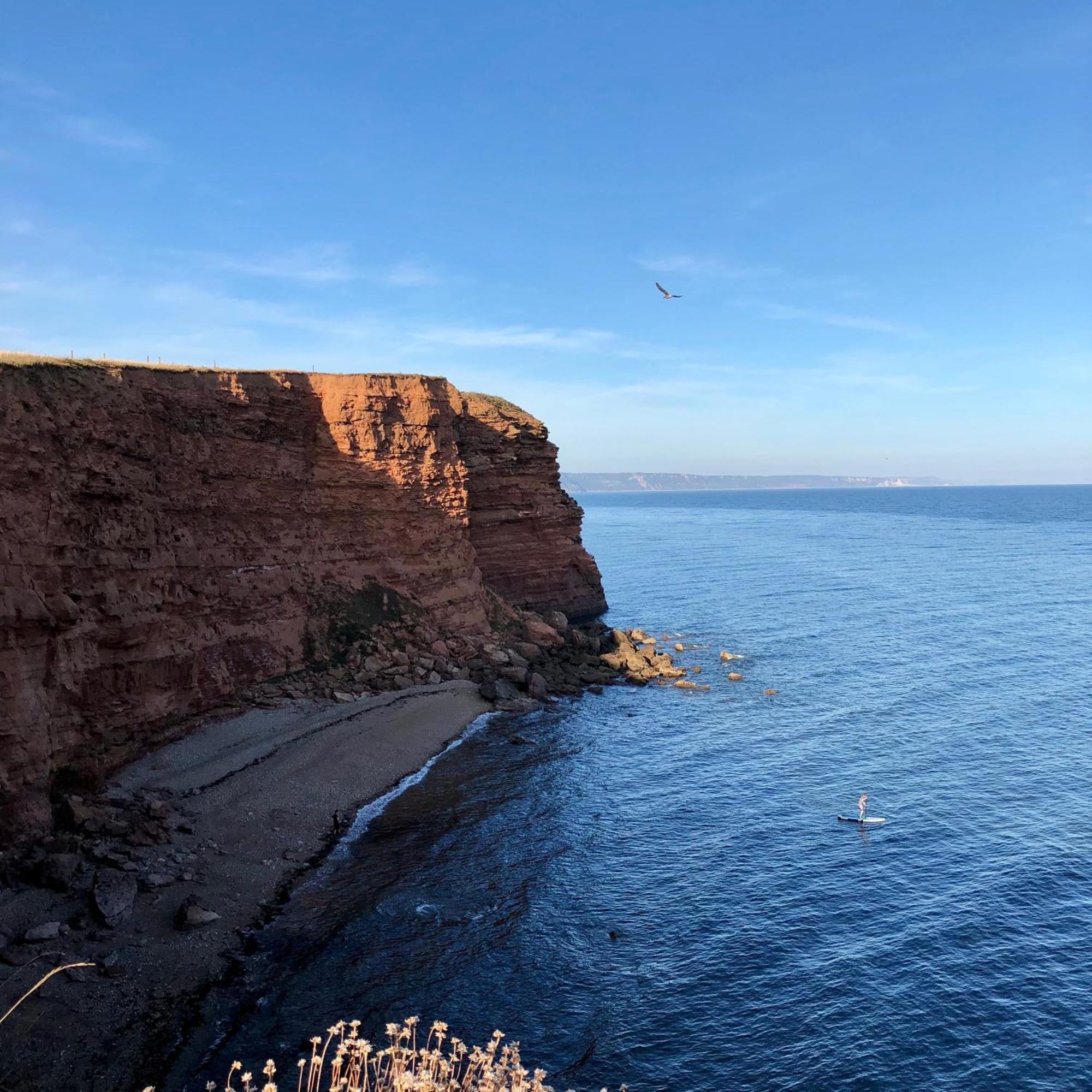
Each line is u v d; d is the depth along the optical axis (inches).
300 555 2395.4
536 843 1503.4
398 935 1186.6
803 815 1626.5
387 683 2346.2
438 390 2888.8
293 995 1037.8
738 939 1196.5
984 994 1070.4
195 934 1143.0
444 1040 965.8
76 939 1080.2
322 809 1612.9
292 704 2090.3
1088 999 1055.6
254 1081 877.8
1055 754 1924.2
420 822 1590.8
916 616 3878.0
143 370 1875.0
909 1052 970.1
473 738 2119.8
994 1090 910.4
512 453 3499.0
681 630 3614.7
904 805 1654.8
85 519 1497.3
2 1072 862.5
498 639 2896.2
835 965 1133.7
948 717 2242.9
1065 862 1400.1
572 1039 983.0
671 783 1808.6
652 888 1343.5
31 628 1258.0
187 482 1945.1
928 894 1315.2
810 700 2472.9
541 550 3649.1
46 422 1359.5
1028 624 3614.7
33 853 1205.1
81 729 1450.5
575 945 1176.2
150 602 1647.4
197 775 1635.1
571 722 2267.5
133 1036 939.3
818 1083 920.9
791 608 4168.3
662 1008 1043.3
